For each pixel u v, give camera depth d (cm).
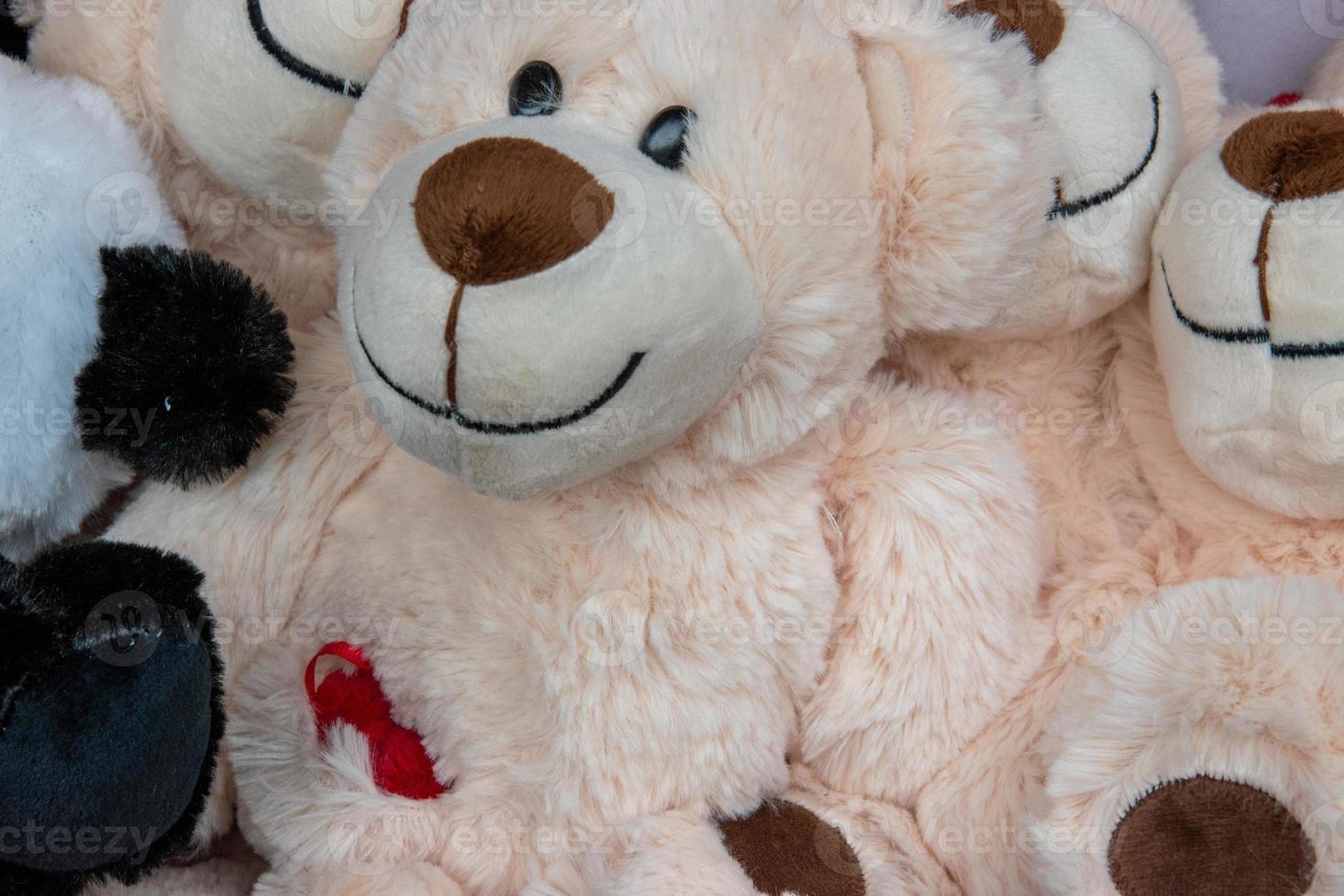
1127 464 93
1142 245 89
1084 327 93
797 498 88
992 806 88
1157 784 84
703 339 81
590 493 87
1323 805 82
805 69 83
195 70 87
